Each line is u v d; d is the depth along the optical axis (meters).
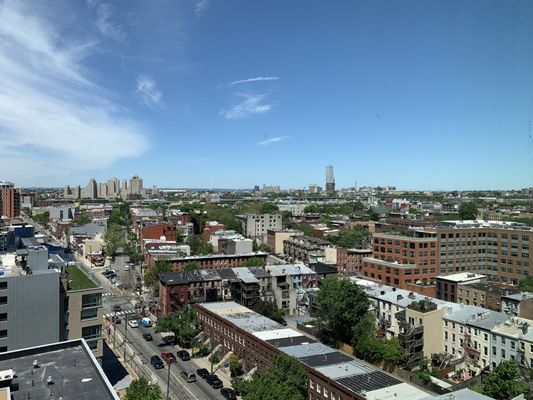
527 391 68.44
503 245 154.25
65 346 59.75
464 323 89.19
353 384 64.19
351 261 184.38
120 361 92.31
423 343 90.75
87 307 83.44
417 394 61.31
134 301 144.62
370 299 107.50
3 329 73.88
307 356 75.19
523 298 106.38
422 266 146.88
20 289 75.12
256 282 125.38
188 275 134.50
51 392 47.00
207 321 105.25
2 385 48.19
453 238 152.88
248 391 68.50
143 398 58.06
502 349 81.81
